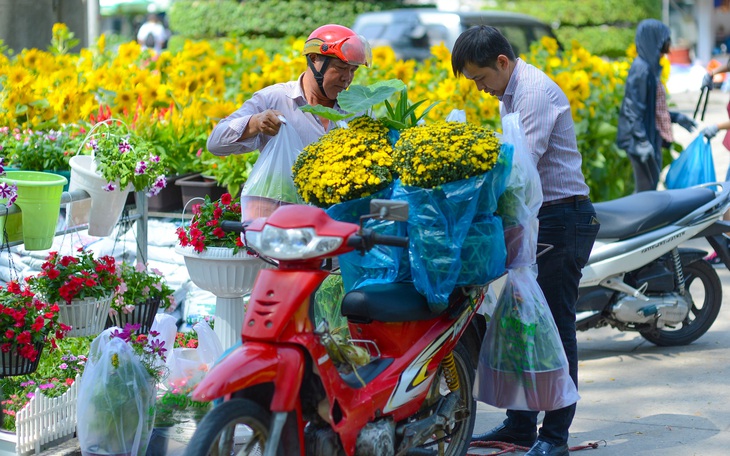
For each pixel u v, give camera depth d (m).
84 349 9.55
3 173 8.75
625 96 14.96
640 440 8.43
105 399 7.37
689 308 11.01
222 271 8.16
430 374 6.89
